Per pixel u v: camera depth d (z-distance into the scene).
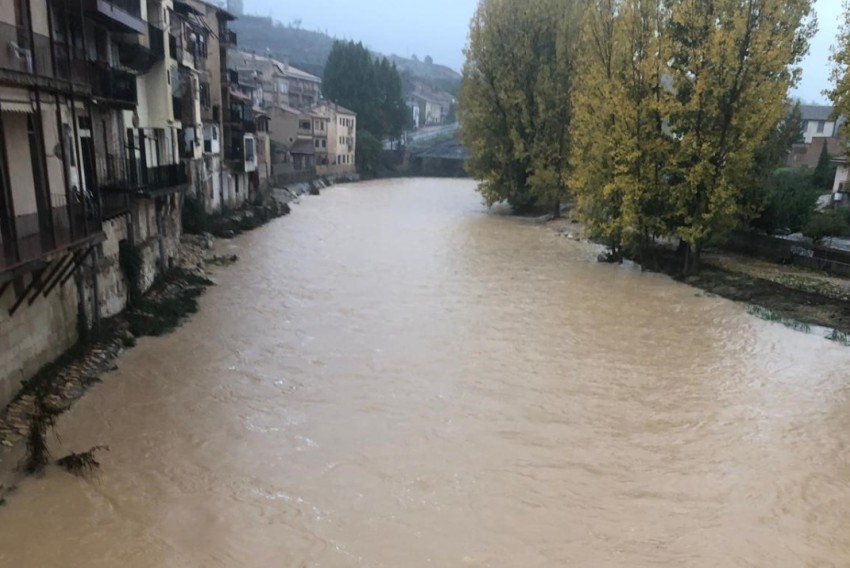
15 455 13.08
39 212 13.92
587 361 20.39
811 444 15.30
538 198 53.41
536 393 17.89
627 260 36.59
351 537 11.48
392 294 28.03
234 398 16.84
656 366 20.08
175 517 11.81
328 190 78.62
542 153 51.50
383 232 45.53
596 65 36.62
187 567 10.55
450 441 15.06
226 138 48.31
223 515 11.94
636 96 32.16
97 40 22.48
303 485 13.03
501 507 12.54
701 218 31.05
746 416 16.70
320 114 86.81
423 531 11.72
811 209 34.66
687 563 11.09
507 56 53.56
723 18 30.19
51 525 11.39
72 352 17.53
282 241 40.53
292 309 25.20
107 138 21.88
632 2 32.75
